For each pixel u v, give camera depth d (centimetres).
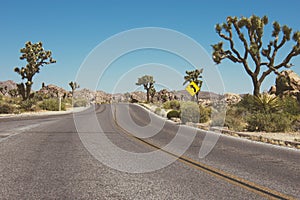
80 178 669
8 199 524
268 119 1919
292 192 588
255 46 2638
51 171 729
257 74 2709
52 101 4506
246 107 2562
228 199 537
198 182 649
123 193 563
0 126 1927
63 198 531
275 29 2648
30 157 898
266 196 559
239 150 1134
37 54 4228
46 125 2019
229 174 730
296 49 2580
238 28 2708
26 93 4238
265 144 1337
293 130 1908
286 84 3203
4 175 686
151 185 621
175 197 543
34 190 575
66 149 1055
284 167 834
